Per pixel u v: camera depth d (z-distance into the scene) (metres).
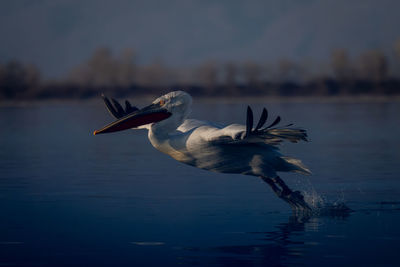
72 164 14.45
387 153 16.05
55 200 9.93
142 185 11.35
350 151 16.67
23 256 6.93
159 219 8.59
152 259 6.79
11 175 12.62
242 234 7.77
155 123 8.80
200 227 8.13
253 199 9.95
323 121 28.34
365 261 6.63
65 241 7.51
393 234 7.70
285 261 6.66
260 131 7.79
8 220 8.58
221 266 6.54
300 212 8.98
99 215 8.85
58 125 28.22
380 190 10.64
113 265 6.61
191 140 8.48
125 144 19.75
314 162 14.47
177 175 12.57
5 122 30.50
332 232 7.84
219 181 11.74
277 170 8.93
